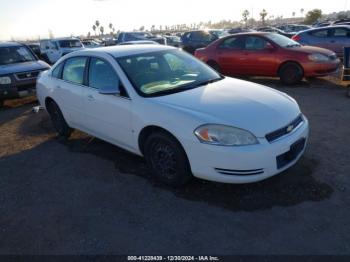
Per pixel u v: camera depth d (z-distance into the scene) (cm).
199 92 392
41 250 293
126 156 471
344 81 760
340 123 566
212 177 332
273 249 275
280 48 919
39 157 491
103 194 375
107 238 302
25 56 926
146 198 360
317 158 428
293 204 332
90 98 454
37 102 876
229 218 317
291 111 365
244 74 1007
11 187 407
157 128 370
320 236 286
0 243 306
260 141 319
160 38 2217
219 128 321
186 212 331
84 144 531
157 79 419
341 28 1245
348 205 326
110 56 436
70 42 1925
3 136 601
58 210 350
